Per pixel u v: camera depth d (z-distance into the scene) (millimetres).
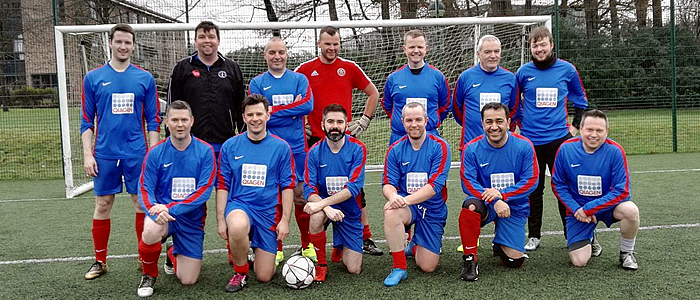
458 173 8297
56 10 9375
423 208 3580
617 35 11242
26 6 9969
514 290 3145
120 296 3242
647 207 5363
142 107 3824
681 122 11516
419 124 3543
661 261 3605
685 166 8234
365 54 8734
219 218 3428
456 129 8844
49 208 6184
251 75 8586
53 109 10625
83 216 5699
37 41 10031
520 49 8539
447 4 10375
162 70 8016
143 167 3396
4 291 3352
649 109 11500
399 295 3121
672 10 10195
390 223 3383
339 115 3580
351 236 3592
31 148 10672
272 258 3445
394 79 4465
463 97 4406
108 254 4195
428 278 3443
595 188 3619
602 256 3812
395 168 3717
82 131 3732
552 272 3479
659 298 2930
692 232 4355
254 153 3482
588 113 3561
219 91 3986
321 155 3729
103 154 3674
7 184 8250
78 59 7578
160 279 3580
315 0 11031
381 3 10859
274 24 7215
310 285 3348
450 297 3059
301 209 4055
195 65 4004
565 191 3713
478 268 3629
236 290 3281
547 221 5012
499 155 3621
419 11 10727
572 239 3625
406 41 4352
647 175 7457
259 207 3447
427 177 3602
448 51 8664
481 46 4227
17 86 10008
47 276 3658
